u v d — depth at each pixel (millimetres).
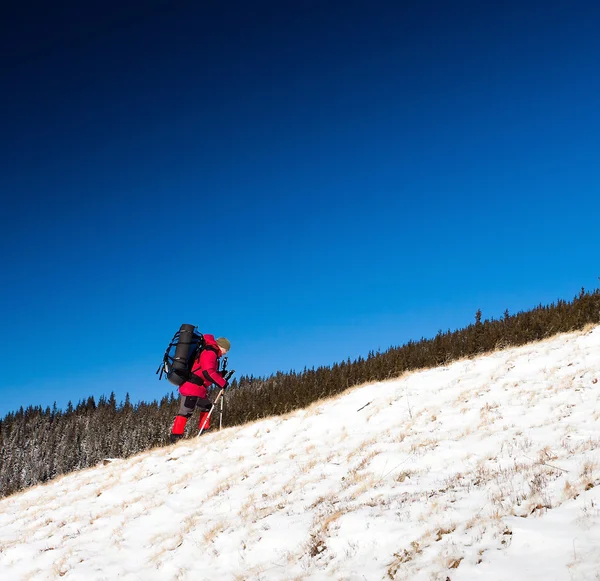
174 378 15359
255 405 45625
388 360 45219
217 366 15562
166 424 86938
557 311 33656
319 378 55156
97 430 103312
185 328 15547
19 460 103375
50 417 122938
